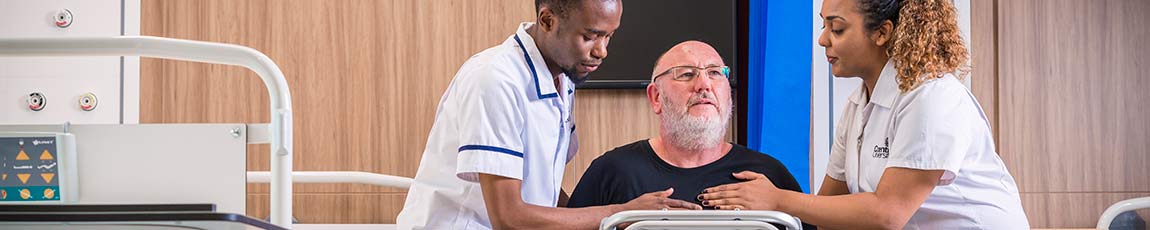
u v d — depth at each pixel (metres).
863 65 2.36
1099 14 4.60
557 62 2.29
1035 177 4.60
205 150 1.82
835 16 2.35
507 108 2.23
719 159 2.56
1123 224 4.63
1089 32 4.59
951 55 2.26
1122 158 4.61
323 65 4.62
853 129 2.47
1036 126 4.60
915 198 2.23
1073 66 4.59
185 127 1.81
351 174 3.48
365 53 4.63
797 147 4.48
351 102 4.64
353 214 4.65
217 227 1.26
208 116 4.61
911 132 2.22
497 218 2.24
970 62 4.54
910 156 2.21
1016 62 4.58
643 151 2.57
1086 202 4.61
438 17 4.61
